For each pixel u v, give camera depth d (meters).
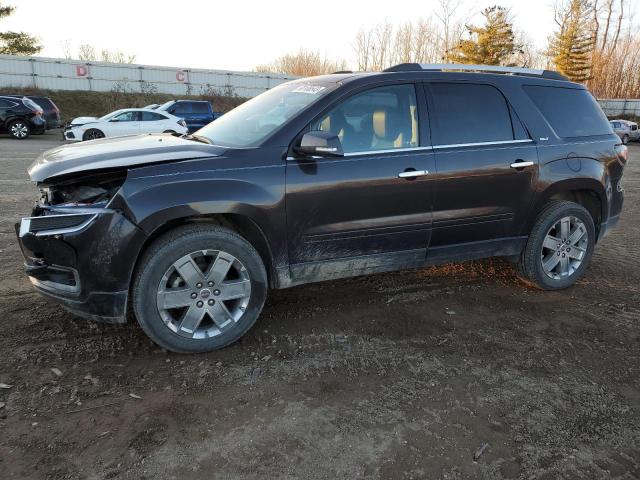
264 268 3.23
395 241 3.63
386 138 3.54
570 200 4.53
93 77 33.22
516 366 3.13
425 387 2.87
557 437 2.48
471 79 3.91
